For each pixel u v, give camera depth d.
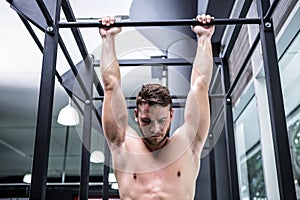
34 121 5.02
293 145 2.02
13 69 3.65
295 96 2.09
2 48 3.27
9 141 5.73
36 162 1.21
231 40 2.38
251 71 2.54
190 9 2.78
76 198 4.03
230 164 2.42
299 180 1.92
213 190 2.69
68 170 6.21
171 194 1.28
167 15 2.67
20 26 2.92
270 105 1.29
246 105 2.92
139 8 2.63
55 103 4.18
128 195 1.30
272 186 2.23
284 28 1.94
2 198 4.30
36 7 1.45
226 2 2.49
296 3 1.80
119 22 1.43
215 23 1.43
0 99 4.38
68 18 1.86
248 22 1.44
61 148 5.73
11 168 6.50
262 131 2.34
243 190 2.99
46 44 1.39
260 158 2.60
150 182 1.30
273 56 1.36
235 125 3.06
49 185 3.51
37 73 3.73
